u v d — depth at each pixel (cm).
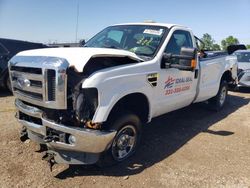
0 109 698
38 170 414
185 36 579
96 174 415
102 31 609
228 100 957
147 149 510
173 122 677
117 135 424
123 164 450
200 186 402
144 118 491
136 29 554
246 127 668
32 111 401
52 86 366
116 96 398
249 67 1084
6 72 881
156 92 485
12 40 927
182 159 480
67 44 656
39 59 379
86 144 379
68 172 414
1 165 420
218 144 555
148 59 478
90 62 396
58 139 383
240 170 454
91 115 382
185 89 572
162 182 407
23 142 495
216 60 713
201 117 732
